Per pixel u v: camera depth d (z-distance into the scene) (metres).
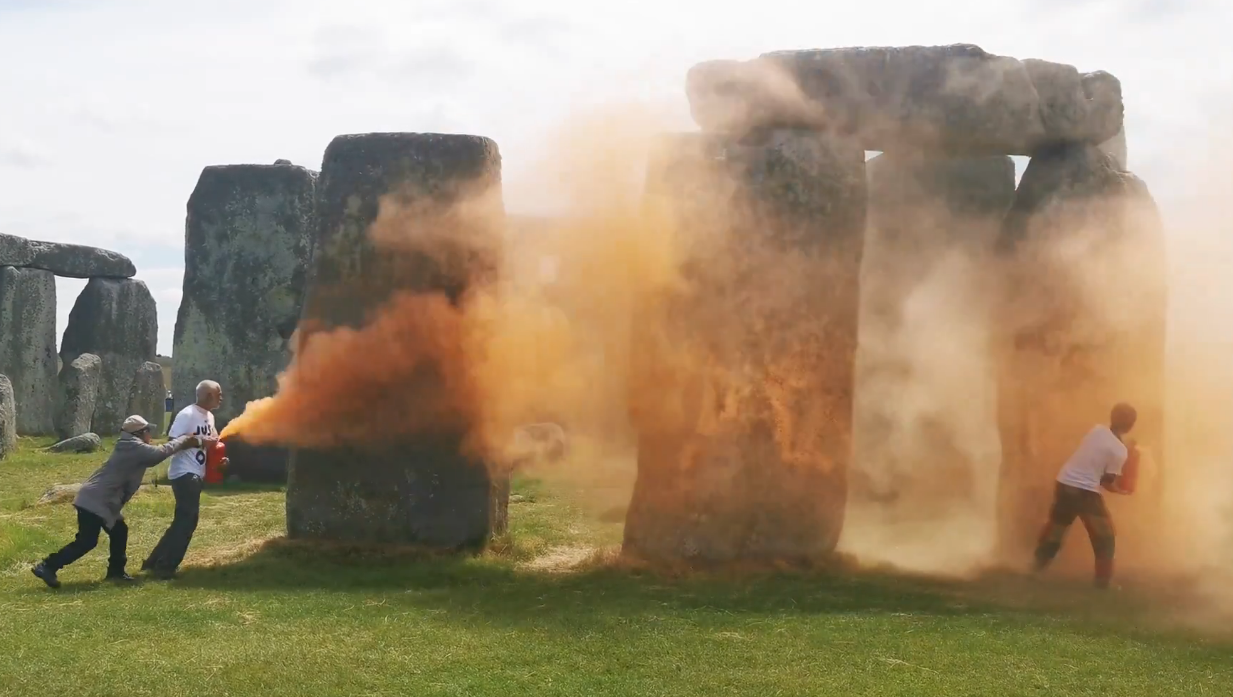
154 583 9.87
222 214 18.98
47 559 9.65
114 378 27.31
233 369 18.84
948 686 7.09
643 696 6.87
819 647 7.87
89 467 19.03
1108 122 11.42
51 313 26.62
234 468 17.48
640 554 10.70
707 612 8.83
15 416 22.33
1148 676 7.34
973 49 10.92
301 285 18.84
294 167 18.98
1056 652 7.82
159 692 6.80
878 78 10.85
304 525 11.54
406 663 7.40
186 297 19.05
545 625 8.35
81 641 7.79
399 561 10.93
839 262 10.70
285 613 8.68
